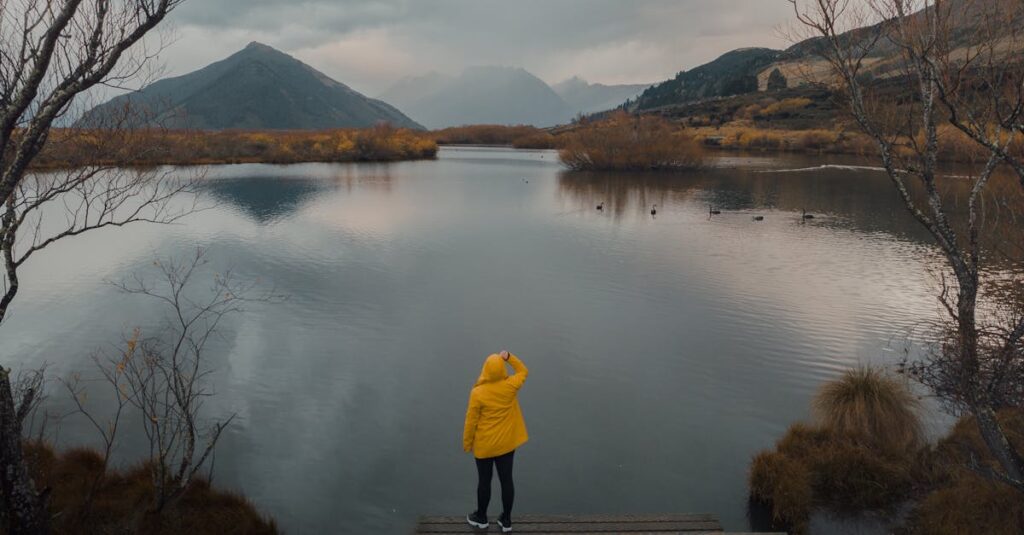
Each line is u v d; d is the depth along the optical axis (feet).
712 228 143.74
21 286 88.17
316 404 52.70
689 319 76.38
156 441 44.62
